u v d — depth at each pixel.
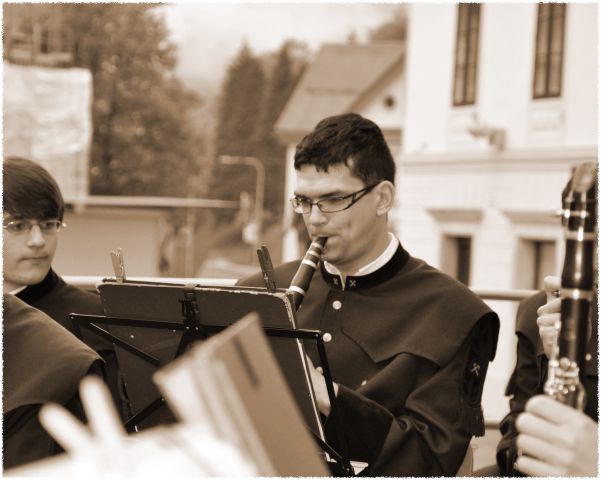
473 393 3.76
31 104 27.52
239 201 106.75
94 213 22.66
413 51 25.64
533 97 21.42
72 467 1.36
